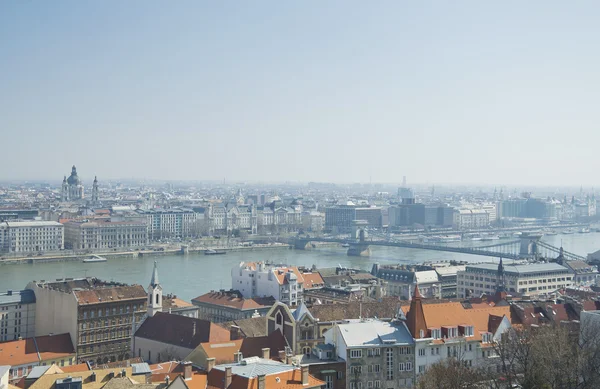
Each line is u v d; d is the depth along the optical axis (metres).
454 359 189.38
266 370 171.62
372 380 197.00
